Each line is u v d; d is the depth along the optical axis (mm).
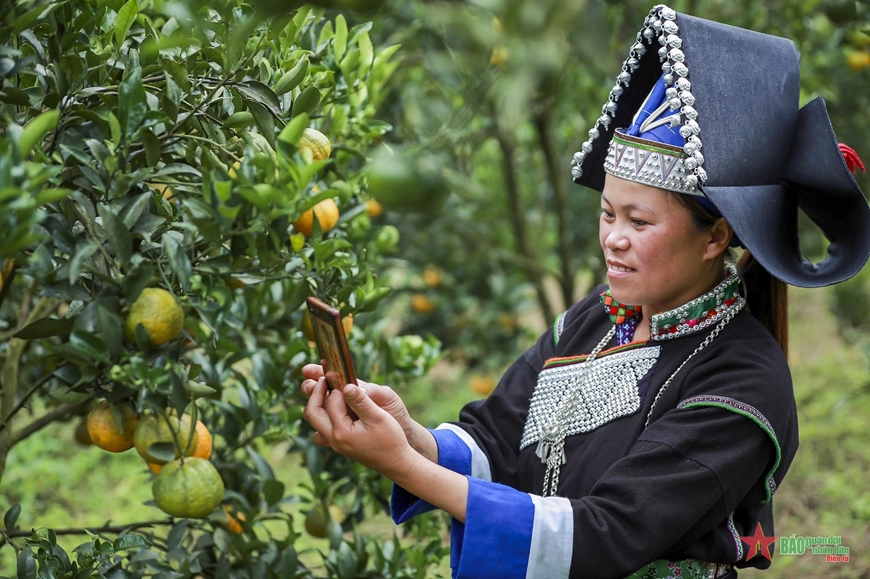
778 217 2070
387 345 3277
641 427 2100
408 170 1717
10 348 2818
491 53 1608
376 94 2848
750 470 1972
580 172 2363
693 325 2119
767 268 1930
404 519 2268
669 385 2084
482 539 1918
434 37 2584
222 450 2973
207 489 2074
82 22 2012
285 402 3074
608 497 1956
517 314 7152
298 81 2121
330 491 3668
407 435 2268
